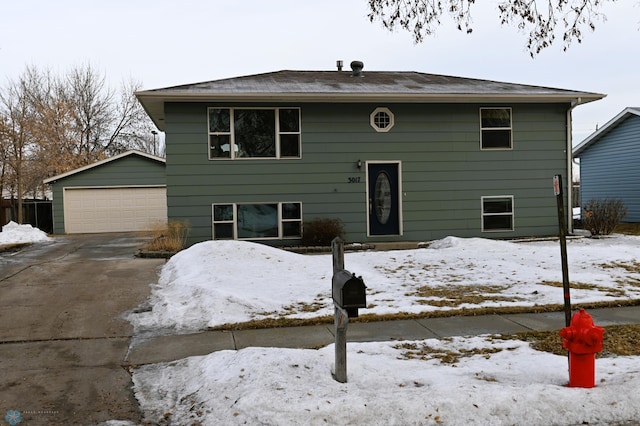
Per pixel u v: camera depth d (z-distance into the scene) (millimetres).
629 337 5738
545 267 10047
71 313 7191
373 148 15109
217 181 14438
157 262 11656
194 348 5680
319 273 9508
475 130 15555
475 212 15578
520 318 6754
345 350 4293
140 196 23219
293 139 14859
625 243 14688
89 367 5129
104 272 10273
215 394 4172
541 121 15844
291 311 7152
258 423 3625
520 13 8328
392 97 14648
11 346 5805
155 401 4309
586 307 7234
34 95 33812
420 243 14797
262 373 4309
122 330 6426
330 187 14922
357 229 15039
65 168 32344
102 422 3906
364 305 4141
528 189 15820
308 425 3580
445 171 15445
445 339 5848
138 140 40594
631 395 3965
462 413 3750
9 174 27188
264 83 15734
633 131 23297
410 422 3668
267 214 14742
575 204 33344
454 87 16016
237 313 7008
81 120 37281
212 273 9125
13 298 8062
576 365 4141
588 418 3787
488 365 4859
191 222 14336
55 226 22734
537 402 3873
